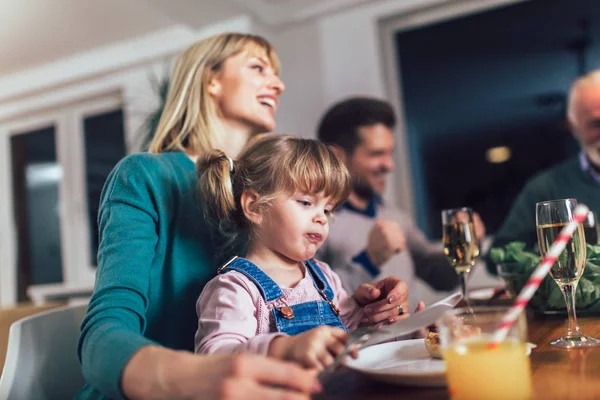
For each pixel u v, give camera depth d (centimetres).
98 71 371
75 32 338
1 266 421
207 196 103
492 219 292
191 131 122
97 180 394
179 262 100
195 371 57
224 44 126
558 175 238
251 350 72
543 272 57
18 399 94
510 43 291
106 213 94
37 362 99
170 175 105
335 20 318
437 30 308
